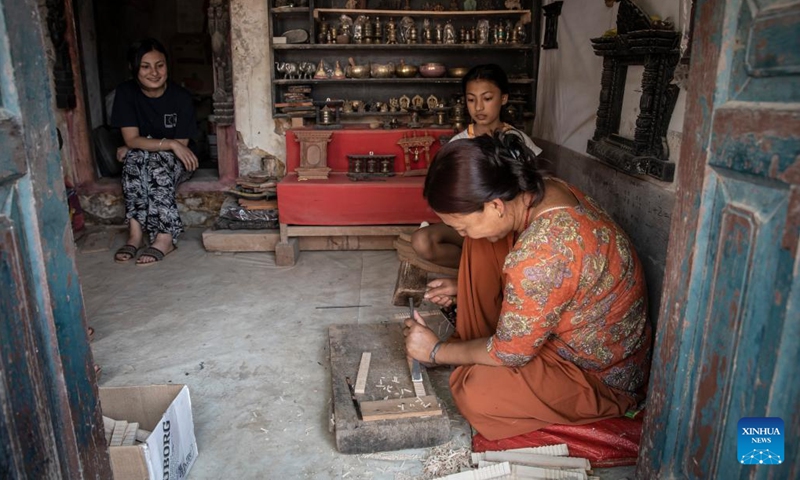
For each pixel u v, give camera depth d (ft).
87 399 4.73
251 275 12.62
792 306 3.59
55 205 4.23
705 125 4.50
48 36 14.40
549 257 5.86
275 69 15.16
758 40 3.89
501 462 6.41
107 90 20.07
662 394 5.24
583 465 6.36
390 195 13.12
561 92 12.91
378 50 15.61
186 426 6.46
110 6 19.80
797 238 3.54
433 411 6.93
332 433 7.18
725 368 4.32
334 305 11.07
